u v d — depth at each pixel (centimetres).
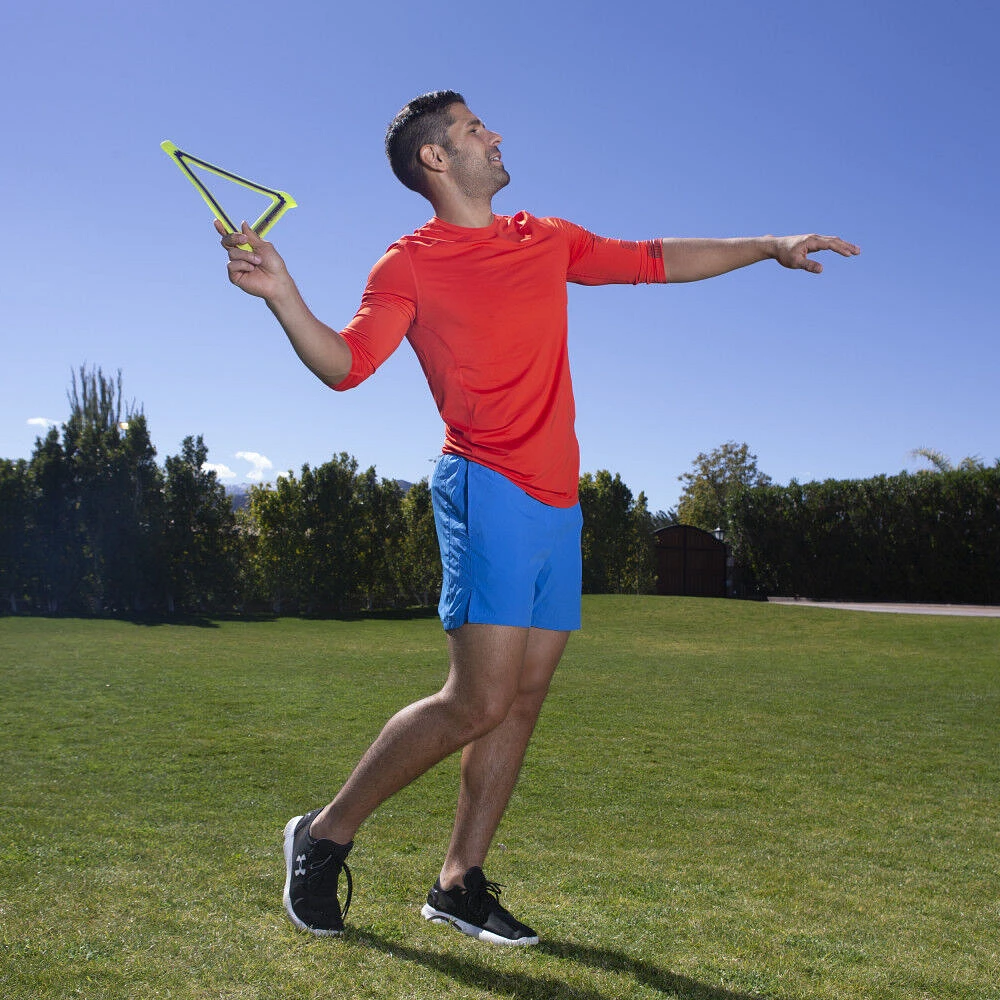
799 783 559
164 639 1536
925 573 2736
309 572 2370
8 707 801
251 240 171
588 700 904
